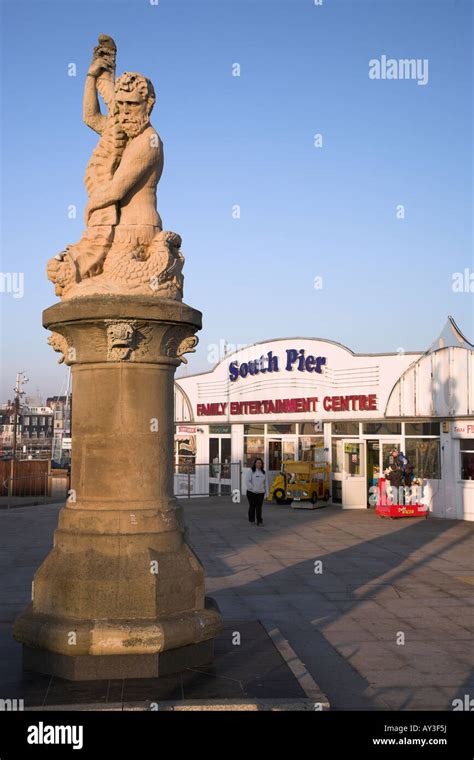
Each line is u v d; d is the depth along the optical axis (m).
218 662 6.27
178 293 6.63
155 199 6.85
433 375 20.81
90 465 6.23
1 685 5.65
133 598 5.88
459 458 20.28
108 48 7.12
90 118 7.00
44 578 6.11
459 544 15.34
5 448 100.56
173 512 6.30
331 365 24.28
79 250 6.57
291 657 6.38
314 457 24.98
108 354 6.20
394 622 8.79
